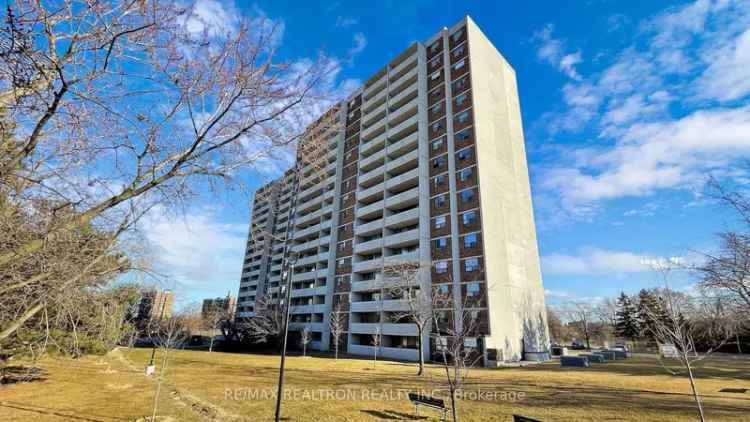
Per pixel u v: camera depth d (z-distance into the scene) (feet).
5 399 47.44
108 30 16.46
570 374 74.08
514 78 168.04
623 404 42.29
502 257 119.44
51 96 16.42
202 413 40.16
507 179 137.49
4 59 14.48
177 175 20.93
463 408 41.73
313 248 185.57
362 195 162.61
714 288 38.73
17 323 21.49
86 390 54.85
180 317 124.36
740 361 110.42
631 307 215.92
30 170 18.25
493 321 104.47
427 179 136.98
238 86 20.71
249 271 278.26
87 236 23.25
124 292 32.24
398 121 163.12
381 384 60.70
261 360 109.29
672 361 106.63
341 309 150.92
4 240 18.29
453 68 143.64
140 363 97.19
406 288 114.93
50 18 15.06
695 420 34.68
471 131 128.47
